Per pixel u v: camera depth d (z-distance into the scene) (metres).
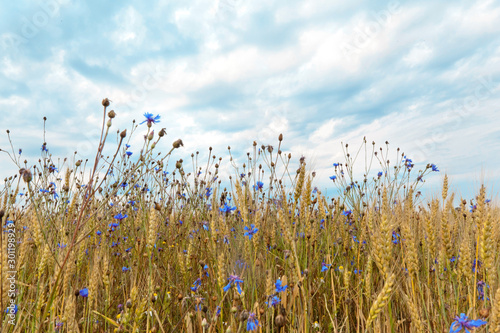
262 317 0.70
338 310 0.91
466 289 0.80
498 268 0.76
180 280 1.04
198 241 1.23
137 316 0.64
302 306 0.69
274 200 1.27
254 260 0.88
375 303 0.55
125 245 1.26
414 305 0.65
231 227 1.18
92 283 0.73
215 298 0.77
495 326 0.53
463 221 1.04
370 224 0.83
